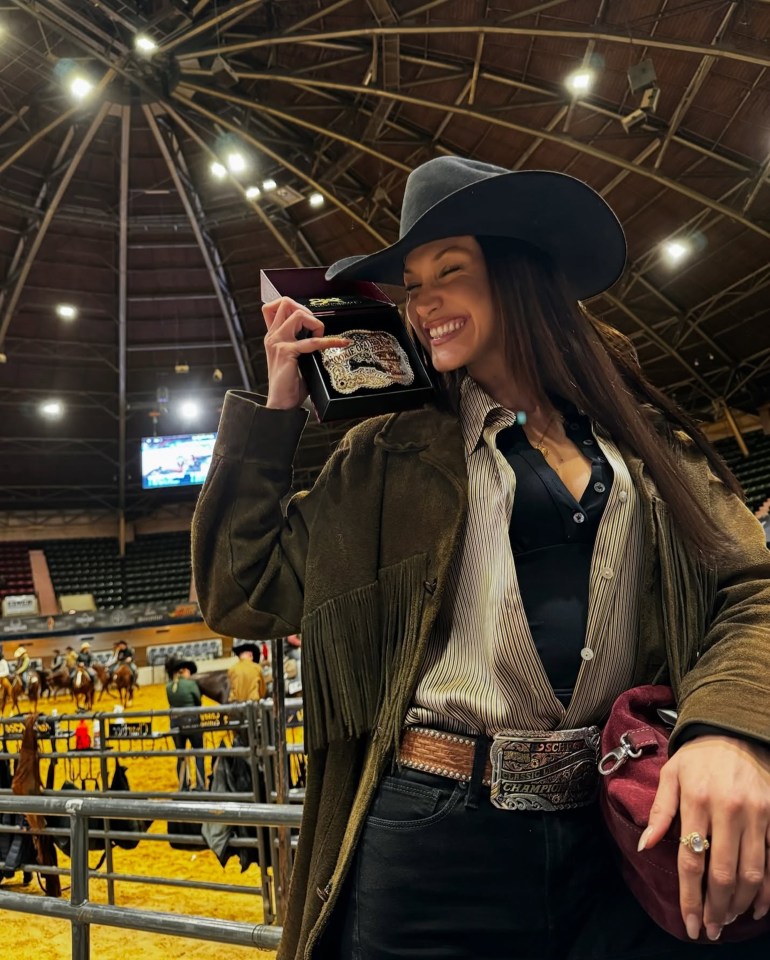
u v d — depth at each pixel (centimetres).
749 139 1269
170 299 1973
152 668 2062
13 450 2373
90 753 502
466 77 1248
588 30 1063
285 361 99
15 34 1220
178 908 413
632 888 78
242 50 1273
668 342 1927
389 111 1327
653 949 81
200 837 392
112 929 384
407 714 89
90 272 1872
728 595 85
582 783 85
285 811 137
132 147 1575
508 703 84
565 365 95
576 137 1298
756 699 67
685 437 101
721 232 1517
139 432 2448
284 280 112
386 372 98
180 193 1627
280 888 333
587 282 105
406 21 1120
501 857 82
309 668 92
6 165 1433
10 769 597
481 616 87
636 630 88
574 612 86
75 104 1360
